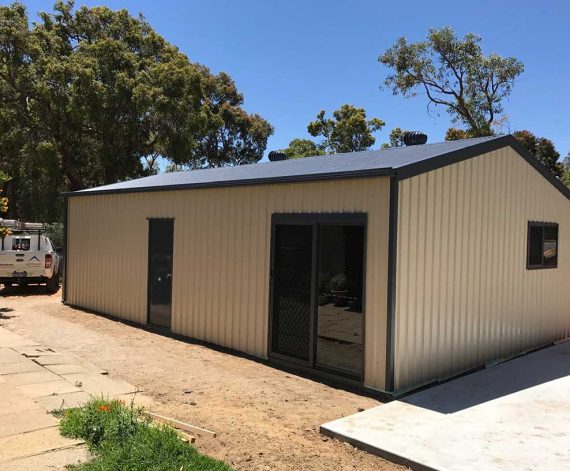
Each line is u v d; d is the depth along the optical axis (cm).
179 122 2292
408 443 436
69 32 2353
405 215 590
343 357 629
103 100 2089
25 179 2438
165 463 367
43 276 1455
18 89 2128
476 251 702
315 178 652
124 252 1062
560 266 903
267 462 402
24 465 361
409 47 2514
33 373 619
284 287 714
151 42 2427
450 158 648
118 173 2264
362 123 3619
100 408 447
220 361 737
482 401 557
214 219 840
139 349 803
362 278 607
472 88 2469
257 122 3734
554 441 448
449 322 656
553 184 871
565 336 926
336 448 439
